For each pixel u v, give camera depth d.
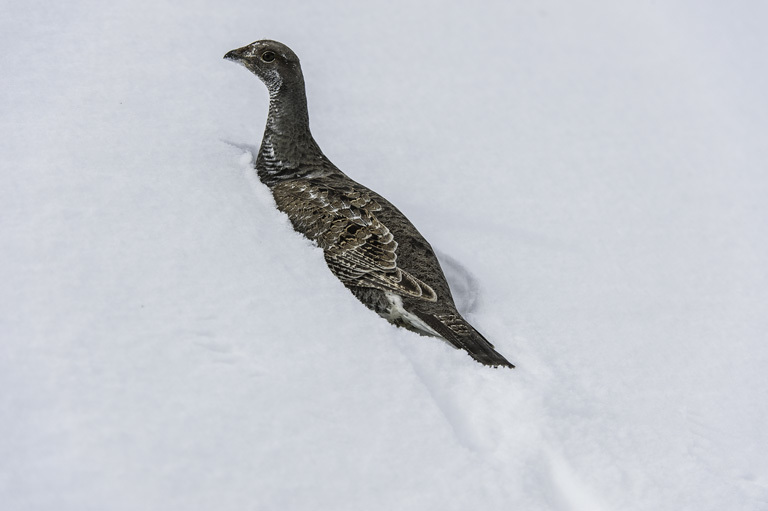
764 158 14.45
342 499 6.47
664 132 14.55
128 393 6.49
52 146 9.01
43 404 6.15
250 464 6.39
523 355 9.05
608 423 8.27
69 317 6.93
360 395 7.43
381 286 8.90
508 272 10.51
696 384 9.23
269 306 7.92
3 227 7.64
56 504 5.59
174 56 12.07
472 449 7.68
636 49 16.91
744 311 10.70
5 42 11.04
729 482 7.91
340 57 14.02
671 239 11.93
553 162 13.08
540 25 16.92
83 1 12.73
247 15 14.06
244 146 10.64
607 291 10.56
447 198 11.60
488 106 13.99
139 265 7.74
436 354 8.45
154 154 9.50
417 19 15.82
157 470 6.04
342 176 10.09
